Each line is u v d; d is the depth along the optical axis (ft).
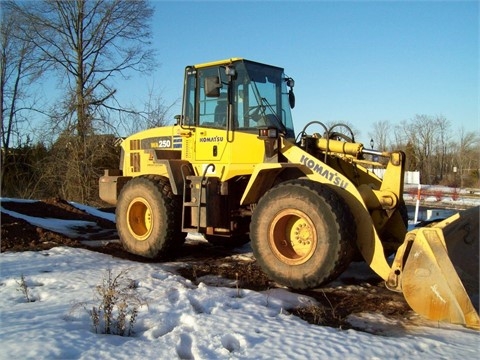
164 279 20.36
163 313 15.20
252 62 23.71
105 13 83.82
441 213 30.71
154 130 27.58
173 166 24.45
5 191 72.95
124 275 20.33
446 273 15.07
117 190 28.86
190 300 16.83
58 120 73.77
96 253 25.54
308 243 19.36
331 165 22.82
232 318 14.87
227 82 23.44
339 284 20.84
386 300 18.31
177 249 26.20
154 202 24.90
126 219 26.16
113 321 14.25
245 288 19.75
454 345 13.33
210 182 23.39
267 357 12.03
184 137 25.38
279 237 19.70
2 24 80.89
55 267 21.93
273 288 19.61
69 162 70.85
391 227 21.85
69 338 12.78
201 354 12.11
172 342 12.86
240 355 12.13
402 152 20.13
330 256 17.92
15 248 26.66
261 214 19.81
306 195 18.56
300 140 22.84
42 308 15.84
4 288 18.61
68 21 83.46
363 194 20.02
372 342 13.19
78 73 83.71
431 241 15.47
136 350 12.30
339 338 13.44
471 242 17.92
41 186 73.77
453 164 163.02
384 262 18.03
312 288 18.83
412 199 87.86
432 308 15.24
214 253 27.84
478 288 17.20
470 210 17.44
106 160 73.36
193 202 23.79
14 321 14.32
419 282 15.48
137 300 15.67
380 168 23.18
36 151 75.82
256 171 20.89
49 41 82.69
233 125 23.35
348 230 17.92
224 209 23.95
